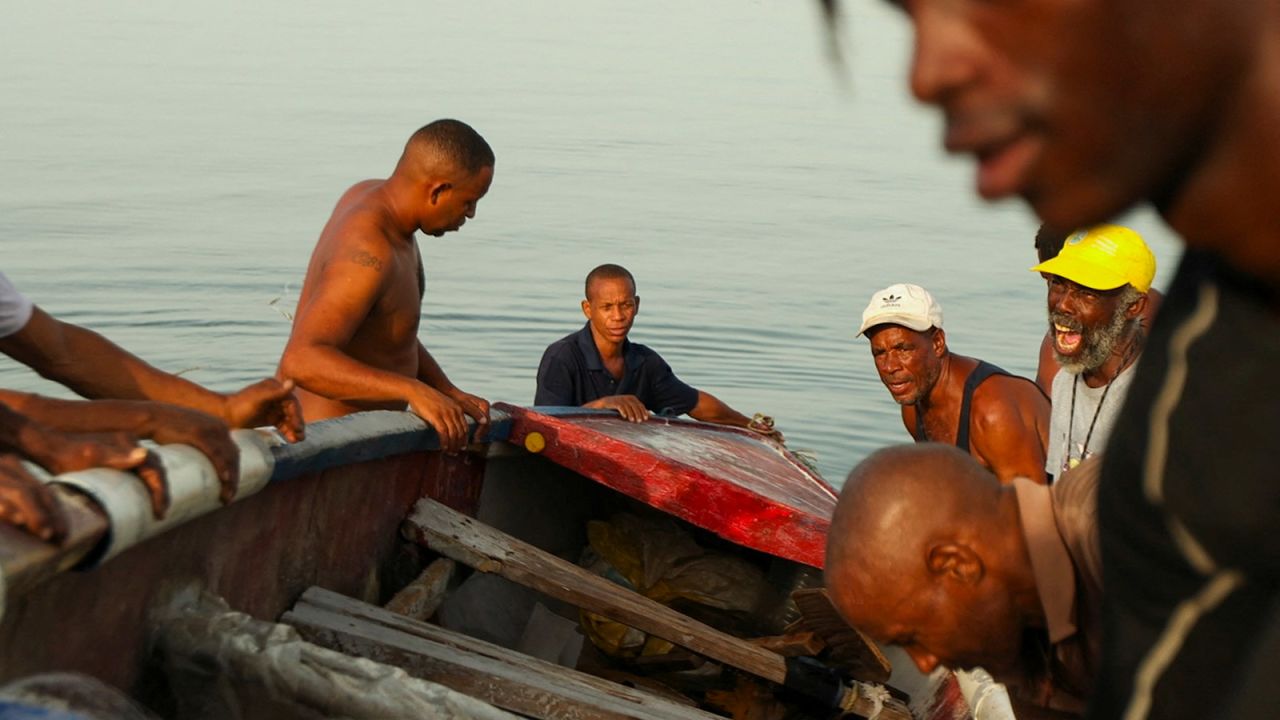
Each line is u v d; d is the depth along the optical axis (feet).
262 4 182.70
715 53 159.33
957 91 3.49
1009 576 7.12
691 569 18.88
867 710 15.20
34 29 127.85
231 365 35.96
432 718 9.89
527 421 17.98
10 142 64.90
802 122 98.84
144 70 102.12
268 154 67.77
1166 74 3.47
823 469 32.42
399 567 15.88
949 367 18.04
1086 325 16.47
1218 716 4.02
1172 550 4.71
